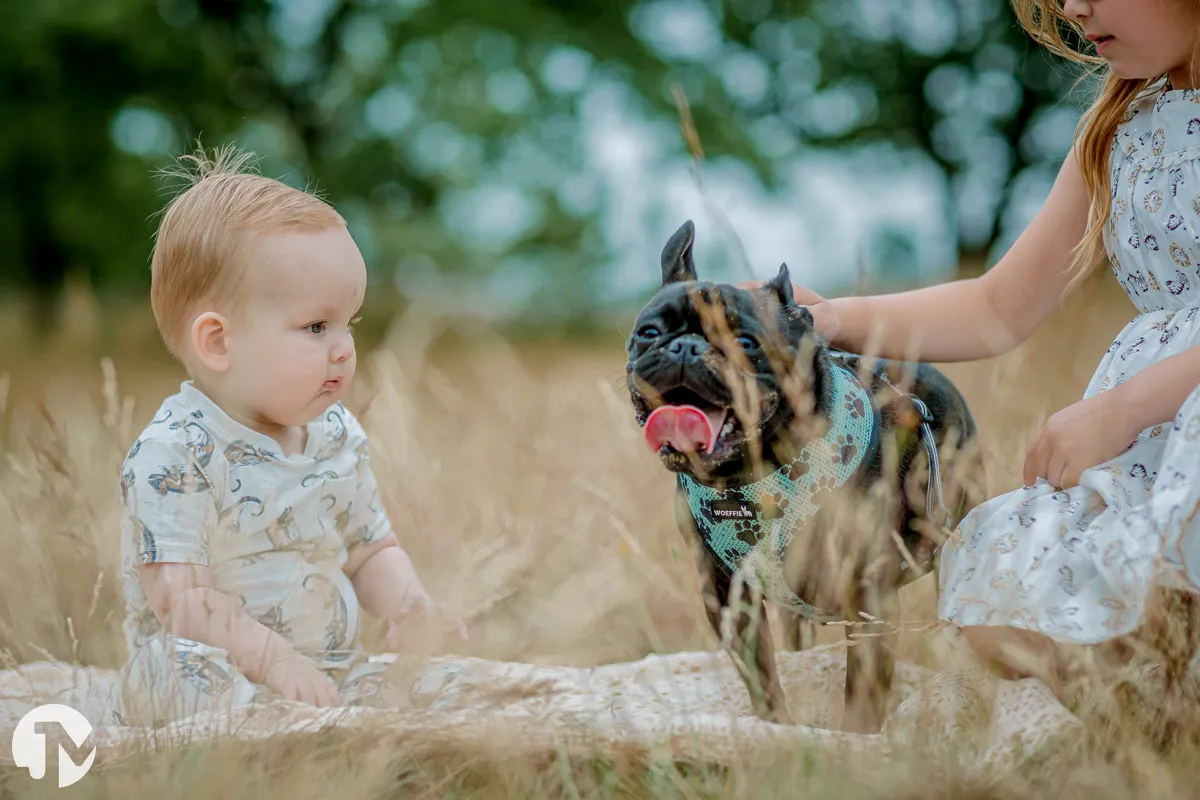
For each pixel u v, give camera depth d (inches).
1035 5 122.6
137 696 96.5
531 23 585.0
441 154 614.9
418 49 593.3
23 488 137.1
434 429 195.3
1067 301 191.3
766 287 101.5
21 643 122.4
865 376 107.3
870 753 87.4
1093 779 83.7
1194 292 106.4
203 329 109.8
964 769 85.9
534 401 205.2
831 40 679.7
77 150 560.4
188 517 106.8
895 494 102.0
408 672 100.3
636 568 118.0
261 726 92.3
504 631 115.3
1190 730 89.3
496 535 145.8
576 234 617.9
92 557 133.3
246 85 607.2
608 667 120.0
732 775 86.4
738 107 650.2
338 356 112.0
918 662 109.3
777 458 98.5
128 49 547.2
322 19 617.0
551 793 89.1
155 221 562.3
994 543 100.0
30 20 526.0
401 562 122.7
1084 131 115.0
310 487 114.0
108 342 374.9
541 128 606.5
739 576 95.1
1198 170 104.8
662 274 106.4
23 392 292.8
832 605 104.0
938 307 123.6
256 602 111.2
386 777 88.0
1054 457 101.3
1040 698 94.1
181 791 83.0
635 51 592.7
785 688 112.1
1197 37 101.2
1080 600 94.3
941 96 701.3
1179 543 89.0
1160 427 101.2
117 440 147.2
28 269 583.2
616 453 157.8
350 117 608.1
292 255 109.0
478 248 585.3
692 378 92.7
